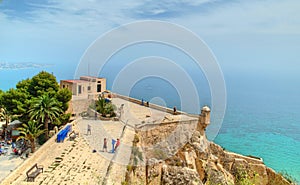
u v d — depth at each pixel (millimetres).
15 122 41875
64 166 25781
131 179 25344
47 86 43281
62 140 32938
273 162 74250
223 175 36500
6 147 37312
